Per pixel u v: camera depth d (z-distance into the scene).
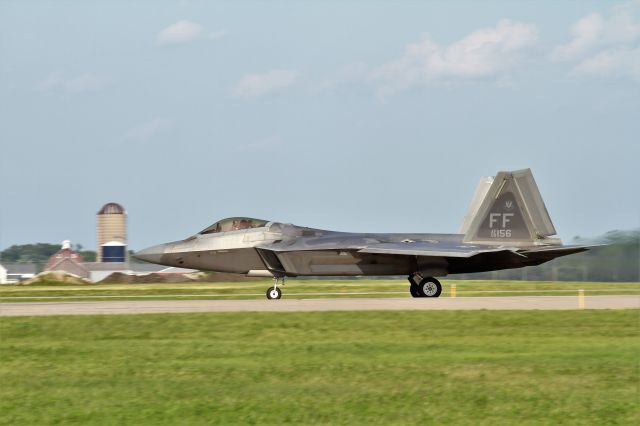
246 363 56.25
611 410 43.25
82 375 52.44
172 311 92.69
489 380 50.22
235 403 44.62
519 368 53.84
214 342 66.56
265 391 47.44
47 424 40.97
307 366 54.88
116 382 50.19
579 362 56.00
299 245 122.56
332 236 125.94
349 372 52.75
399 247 120.25
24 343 66.62
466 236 124.12
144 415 42.41
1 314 90.12
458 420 41.47
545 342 66.50
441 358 57.94
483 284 180.00
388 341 67.00
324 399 45.47
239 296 137.88
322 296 133.88
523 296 130.75
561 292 148.00
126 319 81.56
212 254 124.69
